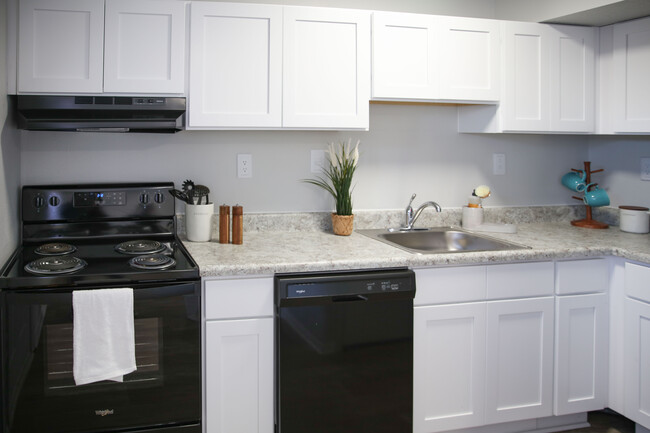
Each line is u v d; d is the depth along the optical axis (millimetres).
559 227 2875
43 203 2283
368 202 2777
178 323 1858
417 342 2125
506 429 2369
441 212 2857
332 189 2717
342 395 2006
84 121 2168
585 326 2332
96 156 2428
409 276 2041
